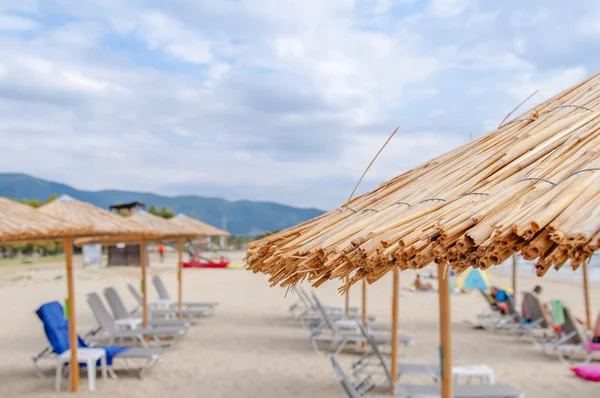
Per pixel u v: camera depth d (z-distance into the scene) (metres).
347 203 2.43
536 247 1.20
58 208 7.47
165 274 22.55
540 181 1.49
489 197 1.55
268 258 2.21
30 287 17.67
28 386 6.57
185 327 8.92
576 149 1.65
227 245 53.62
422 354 8.17
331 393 6.30
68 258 6.26
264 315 11.81
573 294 15.33
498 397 5.08
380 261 1.56
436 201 1.77
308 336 9.48
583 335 7.74
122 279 20.55
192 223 13.35
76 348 6.38
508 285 17.81
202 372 7.19
